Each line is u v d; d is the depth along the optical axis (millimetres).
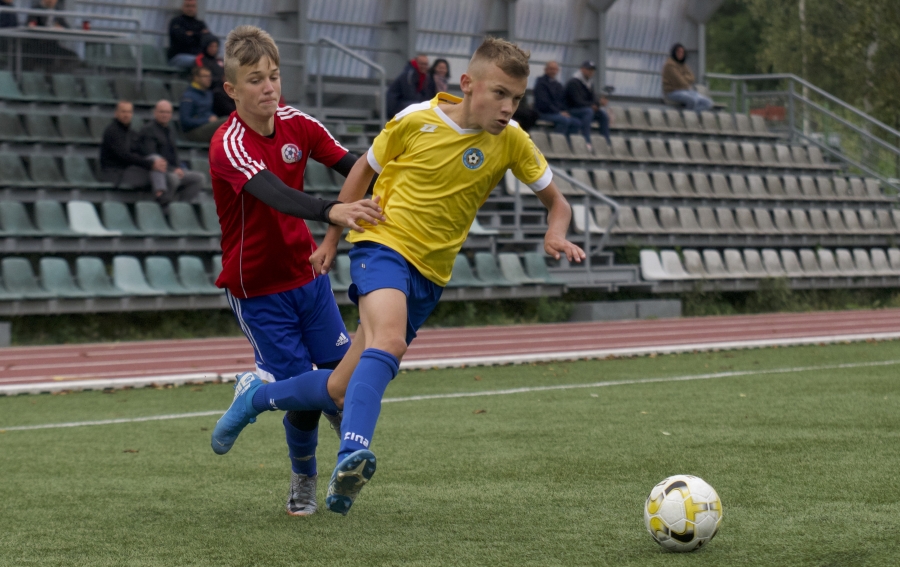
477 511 9297
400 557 7770
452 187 8625
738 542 7957
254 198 9055
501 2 45844
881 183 51250
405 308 8359
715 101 55875
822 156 51906
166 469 11727
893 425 13781
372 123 38469
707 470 10961
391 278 8406
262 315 9430
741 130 51062
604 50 48750
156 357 24062
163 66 36438
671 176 43188
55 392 19125
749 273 39656
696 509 7629
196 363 23078
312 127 9562
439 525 8797
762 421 14344
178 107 35312
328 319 9703
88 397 18453
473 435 13609
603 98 43844
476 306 33531
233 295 9492
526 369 21953
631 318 34750
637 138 44594
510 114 8344
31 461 12352
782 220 44312
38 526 9039
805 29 81875
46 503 9992
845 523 8492
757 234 42438
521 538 8273
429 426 14406
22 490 10633
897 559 7375
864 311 38781
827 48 79062
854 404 15891
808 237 44188
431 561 7633
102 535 8664
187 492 10438
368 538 8398
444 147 8578
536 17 47656
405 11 43406
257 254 9242
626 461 11609
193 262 29375
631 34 51562
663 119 47969
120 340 28109
